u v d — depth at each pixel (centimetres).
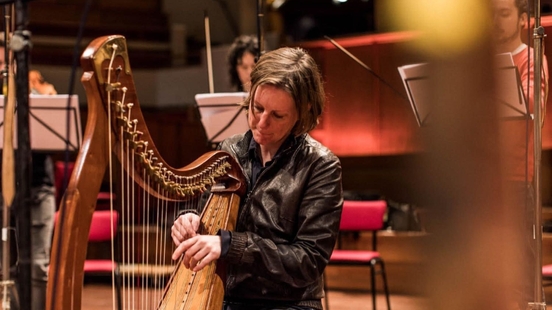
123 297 206
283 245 166
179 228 166
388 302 357
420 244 152
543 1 432
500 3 239
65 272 107
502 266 150
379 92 558
